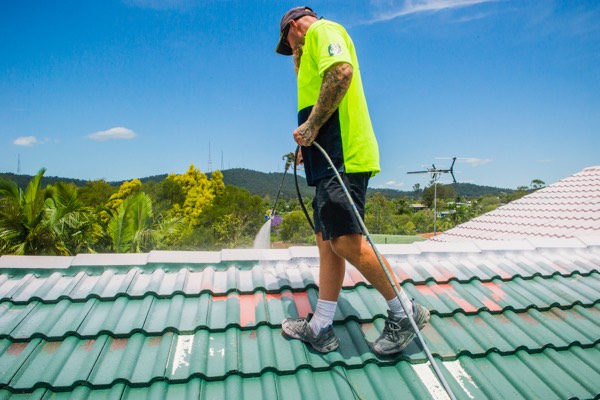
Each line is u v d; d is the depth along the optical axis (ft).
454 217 189.47
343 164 7.97
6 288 9.57
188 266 10.71
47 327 8.41
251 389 7.61
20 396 7.20
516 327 9.47
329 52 7.46
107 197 118.11
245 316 9.20
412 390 7.81
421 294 10.30
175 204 131.23
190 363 7.96
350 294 10.24
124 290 9.47
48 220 50.88
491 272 11.27
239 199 112.27
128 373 7.61
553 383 8.07
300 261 11.16
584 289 10.93
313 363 8.19
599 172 34.91
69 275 10.15
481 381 8.02
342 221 7.79
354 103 8.19
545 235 28.71
